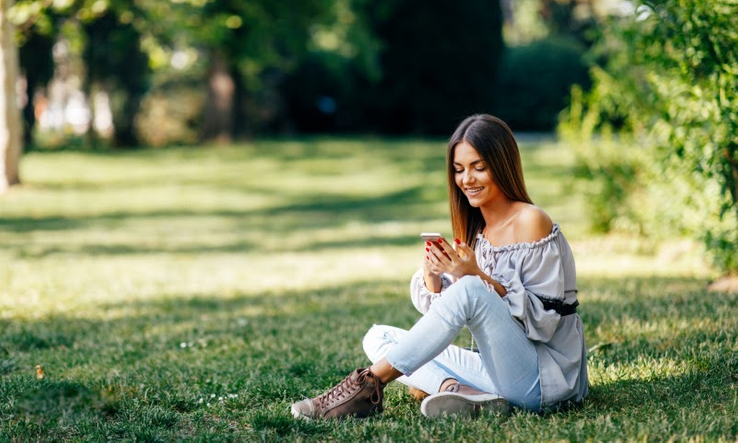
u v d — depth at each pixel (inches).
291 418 127.9
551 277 122.5
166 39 791.7
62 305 271.1
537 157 810.2
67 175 791.7
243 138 1088.8
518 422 121.0
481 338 124.2
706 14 215.9
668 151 282.5
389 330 135.9
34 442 122.3
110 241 482.0
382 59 1127.0
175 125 1119.6
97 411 137.3
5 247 442.0
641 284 265.7
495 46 1126.4
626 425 117.4
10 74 665.6
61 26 858.1
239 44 970.7
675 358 157.0
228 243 479.5
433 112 1132.5
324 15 968.3
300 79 1216.2
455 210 133.8
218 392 156.1
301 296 291.9
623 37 306.5
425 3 1097.4
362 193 748.6
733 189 234.2
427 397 125.6
